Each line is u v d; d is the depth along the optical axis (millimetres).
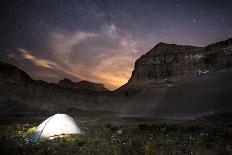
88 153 11961
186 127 25438
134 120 56781
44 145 14398
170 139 16906
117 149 12711
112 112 97000
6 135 18750
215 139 16328
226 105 74875
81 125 31469
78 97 100375
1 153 11844
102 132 21922
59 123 18109
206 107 77438
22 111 74312
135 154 11609
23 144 14859
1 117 55781
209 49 116750
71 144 14641
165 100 93312
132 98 108250
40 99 87438
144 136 18812
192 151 11695
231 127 27328
